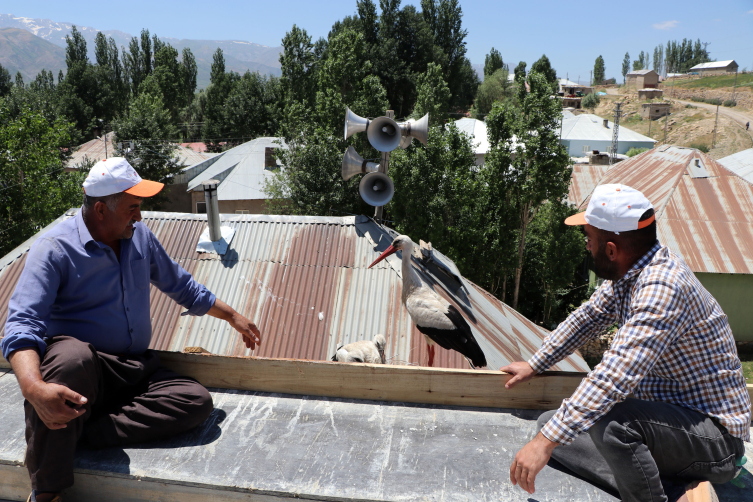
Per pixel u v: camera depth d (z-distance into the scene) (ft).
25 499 9.17
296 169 110.93
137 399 9.48
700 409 7.94
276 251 38.24
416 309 24.59
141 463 8.93
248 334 11.55
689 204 86.33
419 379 11.02
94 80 258.98
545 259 87.97
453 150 86.43
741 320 78.02
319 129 108.88
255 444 9.56
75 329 9.27
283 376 11.34
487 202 86.48
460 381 10.94
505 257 87.35
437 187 84.17
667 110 357.61
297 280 36.22
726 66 510.99
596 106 395.75
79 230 8.97
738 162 118.52
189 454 9.23
